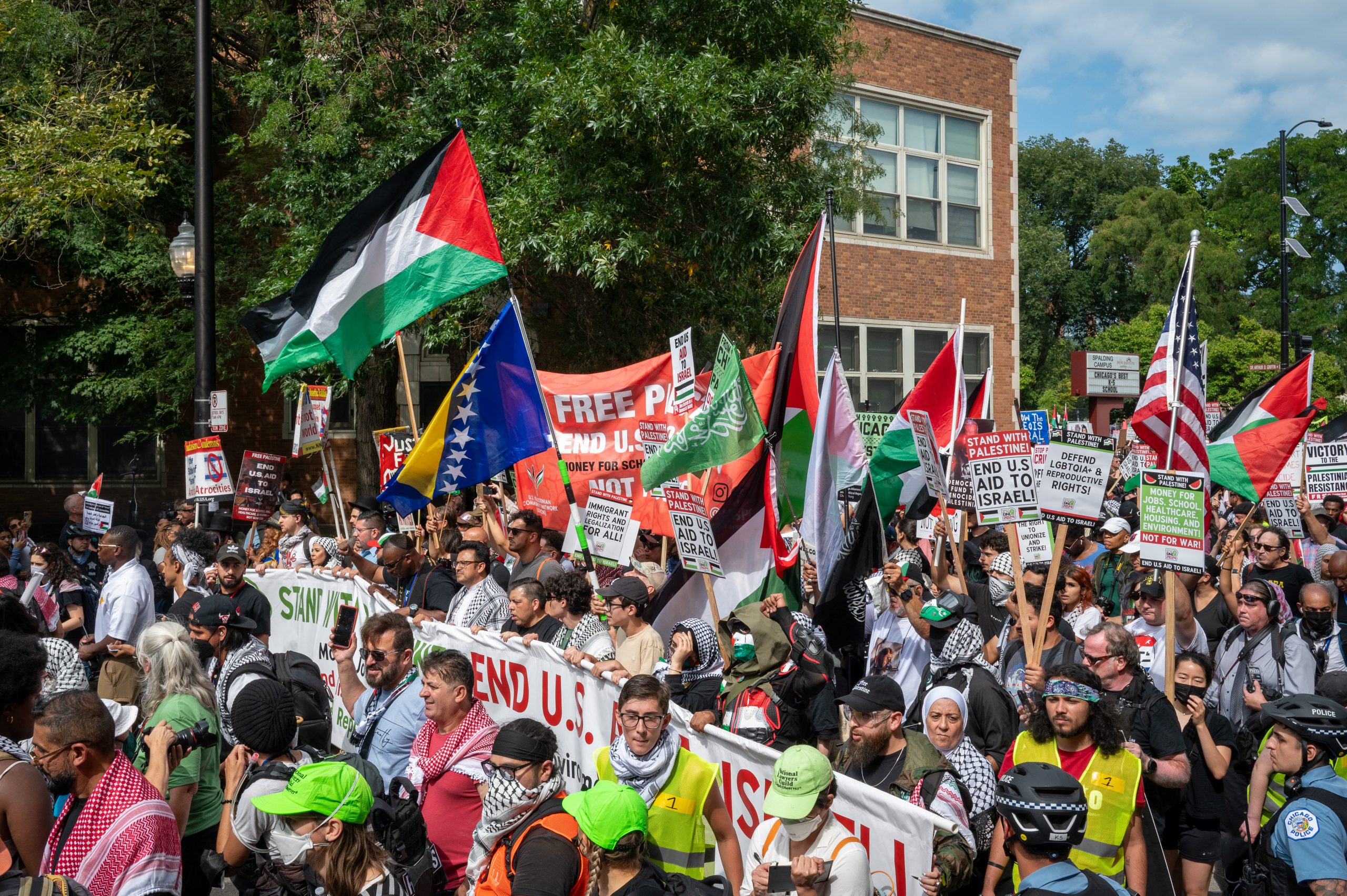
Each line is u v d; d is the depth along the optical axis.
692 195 14.79
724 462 6.75
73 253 18.14
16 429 20.53
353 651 6.27
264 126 15.41
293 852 3.49
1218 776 5.16
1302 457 11.55
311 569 9.00
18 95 15.91
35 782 3.64
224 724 5.49
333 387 16.36
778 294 16.22
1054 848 3.06
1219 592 7.87
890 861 4.06
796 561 7.51
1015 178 27.17
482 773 4.88
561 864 3.61
